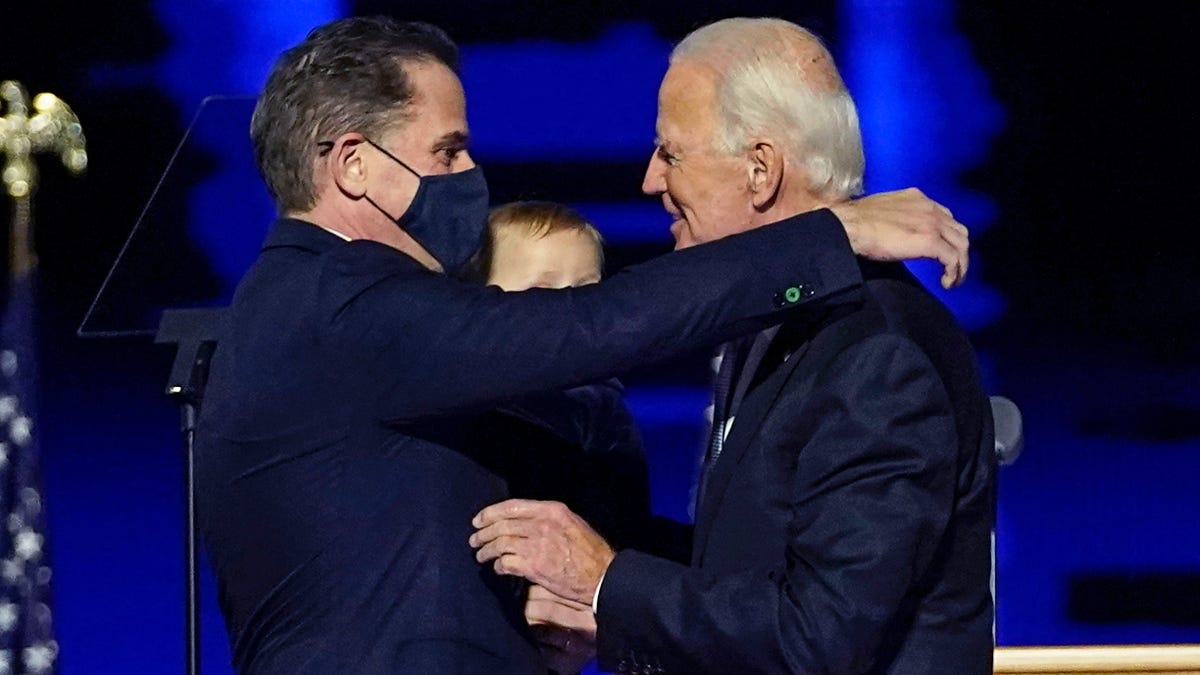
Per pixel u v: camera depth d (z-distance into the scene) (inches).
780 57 323.0
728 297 304.7
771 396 316.8
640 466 380.5
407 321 307.1
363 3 893.8
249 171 420.5
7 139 625.9
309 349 312.3
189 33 885.8
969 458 319.3
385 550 313.9
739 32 327.0
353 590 313.1
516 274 404.5
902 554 299.9
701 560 323.6
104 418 866.1
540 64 901.2
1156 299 903.1
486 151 902.4
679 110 325.1
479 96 903.1
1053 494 859.4
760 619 303.9
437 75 328.5
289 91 325.4
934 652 316.2
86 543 835.4
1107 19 907.4
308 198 325.7
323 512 313.9
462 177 327.3
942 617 318.3
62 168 877.2
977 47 914.1
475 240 330.6
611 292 306.0
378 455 314.8
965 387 320.2
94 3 881.5
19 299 859.4
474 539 319.3
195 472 332.5
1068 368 896.9
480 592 319.3
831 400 307.1
